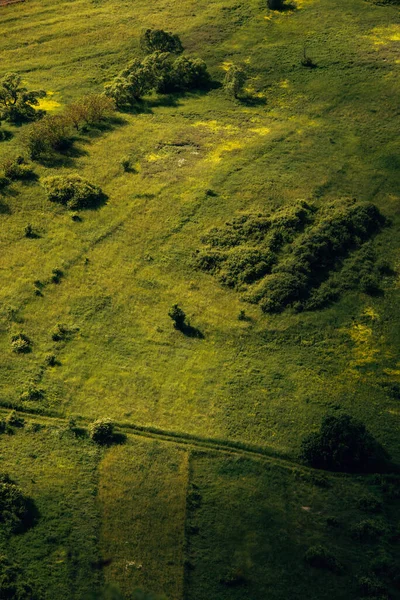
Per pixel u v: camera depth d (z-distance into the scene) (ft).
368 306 265.75
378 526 191.83
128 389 232.53
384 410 229.04
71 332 250.78
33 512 191.21
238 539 188.14
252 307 264.31
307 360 244.63
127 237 292.20
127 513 193.47
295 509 198.08
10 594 171.01
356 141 347.77
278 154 338.54
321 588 175.83
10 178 315.99
